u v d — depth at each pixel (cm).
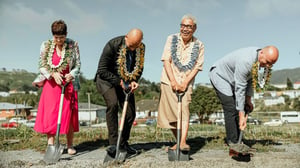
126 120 523
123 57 507
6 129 828
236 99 497
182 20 504
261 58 475
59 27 509
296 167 446
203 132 825
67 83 516
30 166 459
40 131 517
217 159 471
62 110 521
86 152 562
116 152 472
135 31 493
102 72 506
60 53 528
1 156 529
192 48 512
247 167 443
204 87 4572
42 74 522
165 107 515
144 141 673
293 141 649
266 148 556
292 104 6881
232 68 516
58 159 479
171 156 470
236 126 525
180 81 507
